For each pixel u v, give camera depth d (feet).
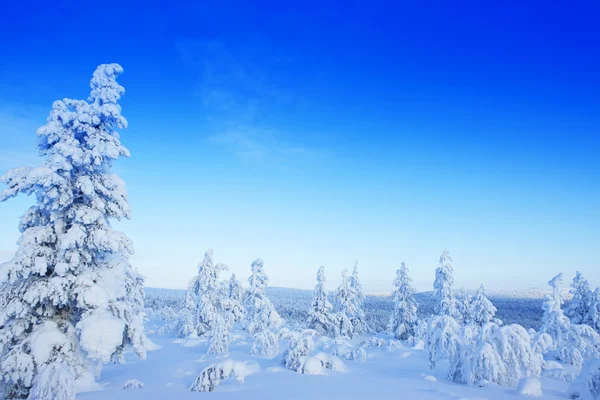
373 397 36.52
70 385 33.24
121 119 45.21
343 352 81.97
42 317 40.45
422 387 43.52
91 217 41.06
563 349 79.66
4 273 36.65
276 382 43.75
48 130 41.22
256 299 135.95
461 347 51.29
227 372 42.57
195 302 140.05
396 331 147.33
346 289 164.55
